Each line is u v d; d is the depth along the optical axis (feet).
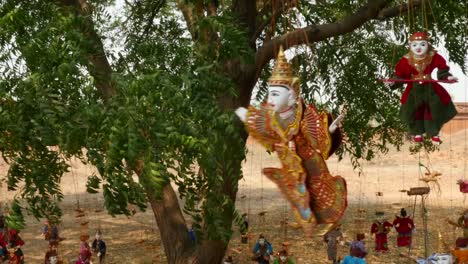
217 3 23.12
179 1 25.58
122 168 15.25
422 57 12.40
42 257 53.88
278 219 68.03
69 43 17.89
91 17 23.16
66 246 57.36
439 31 26.78
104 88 22.59
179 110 16.56
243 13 26.58
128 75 19.17
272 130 10.70
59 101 17.38
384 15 24.84
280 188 10.69
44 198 19.92
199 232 19.40
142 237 59.98
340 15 32.83
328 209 10.43
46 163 19.98
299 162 10.49
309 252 52.54
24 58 19.06
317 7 31.19
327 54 33.14
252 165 102.94
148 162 14.93
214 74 19.35
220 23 19.63
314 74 30.86
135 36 28.68
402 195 84.53
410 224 50.47
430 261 29.96
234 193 21.68
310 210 10.34
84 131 16.57
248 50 19.94
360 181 94.63
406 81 12.57
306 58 24.47
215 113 17.57
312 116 10.70
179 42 24.90
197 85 18.31
